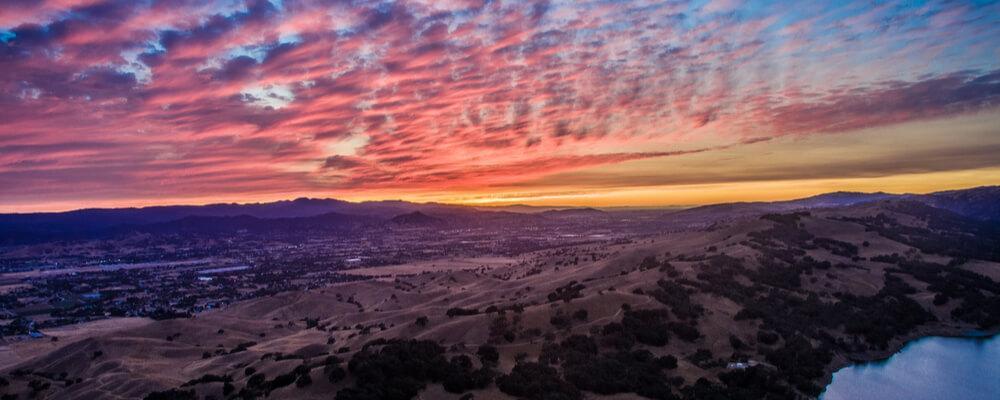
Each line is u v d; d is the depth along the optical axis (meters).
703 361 110.69
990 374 118.19
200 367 142.88
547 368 101.12
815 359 117.38
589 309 130.00
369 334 151.12
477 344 118.25
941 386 111.69
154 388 121.69
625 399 92.38
